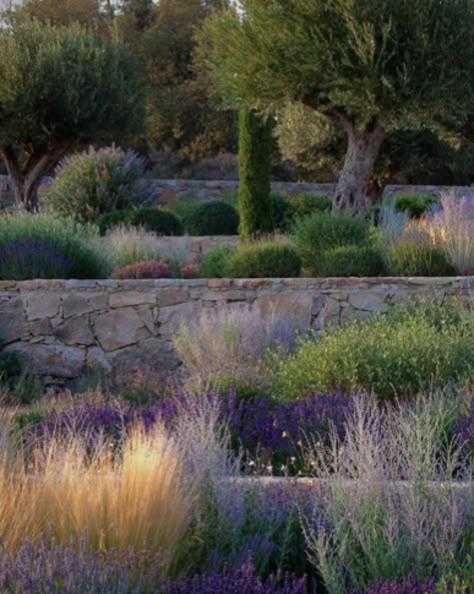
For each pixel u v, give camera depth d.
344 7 14.25
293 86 14.94
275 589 3.99
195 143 34.56
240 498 4.57
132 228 17.28
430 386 7.14
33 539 3.98
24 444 6.00
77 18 35.47
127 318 11.20
